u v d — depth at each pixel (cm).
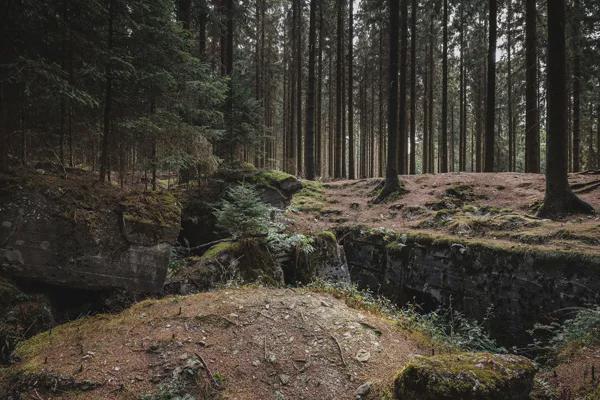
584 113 2364
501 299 765
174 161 794
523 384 332
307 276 881
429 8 2198
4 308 449
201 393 358
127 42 729
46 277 507
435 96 3228
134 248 570
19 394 341
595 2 1374
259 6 2398
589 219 875
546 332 681
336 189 1614
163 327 449
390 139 1395
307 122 1878
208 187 1030
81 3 599
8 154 612
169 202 646
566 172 946
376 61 2802
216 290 598
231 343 427
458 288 843
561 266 685
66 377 358
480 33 2523
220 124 1185
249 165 1200
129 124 701
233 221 761
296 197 1507
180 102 867
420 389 324
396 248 986
